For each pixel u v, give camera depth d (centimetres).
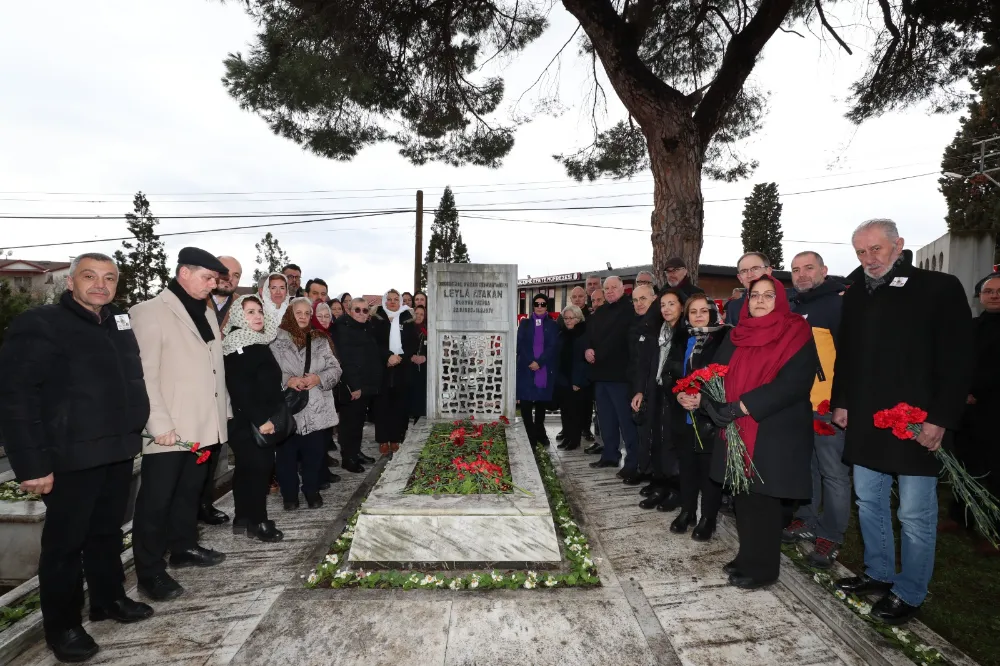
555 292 2545
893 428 270
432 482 423
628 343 562
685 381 338
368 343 591
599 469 618
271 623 296
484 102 986
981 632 289
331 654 269
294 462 475
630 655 269
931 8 702
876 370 293
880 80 842
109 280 276
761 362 320
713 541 411
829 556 358
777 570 336
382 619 300
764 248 3453
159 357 323
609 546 404
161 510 326
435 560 363
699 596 328
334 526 439
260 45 755
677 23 945
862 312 305
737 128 1030
